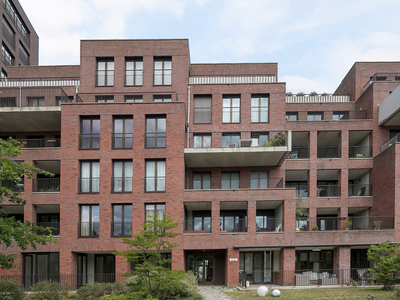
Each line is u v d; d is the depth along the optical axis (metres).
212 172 27.72
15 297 17.75
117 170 24.52
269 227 27.36
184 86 27.61
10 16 40.34
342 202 28.22
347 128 28.94
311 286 22.66
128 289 19.25
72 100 28.98
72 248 23.42
